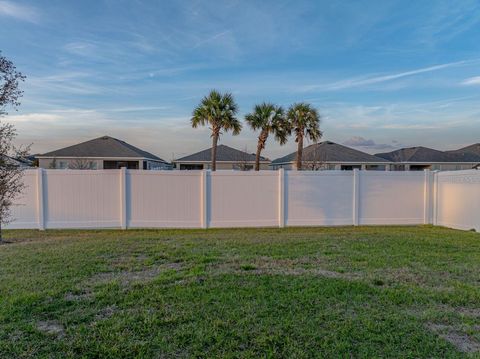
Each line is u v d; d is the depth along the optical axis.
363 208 11.81
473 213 10.36
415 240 8.38
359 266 5.86
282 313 3.83
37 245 7.88
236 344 3.17
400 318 3.74
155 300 4.21
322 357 2.97
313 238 8.75
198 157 34.81
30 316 3.76
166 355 3.00
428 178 12.02
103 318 3.71
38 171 10.69
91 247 7.47
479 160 35.16
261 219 11.45
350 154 33.12
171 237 9.05
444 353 3.04
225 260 6.25
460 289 4.68
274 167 36.75
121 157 30.59
